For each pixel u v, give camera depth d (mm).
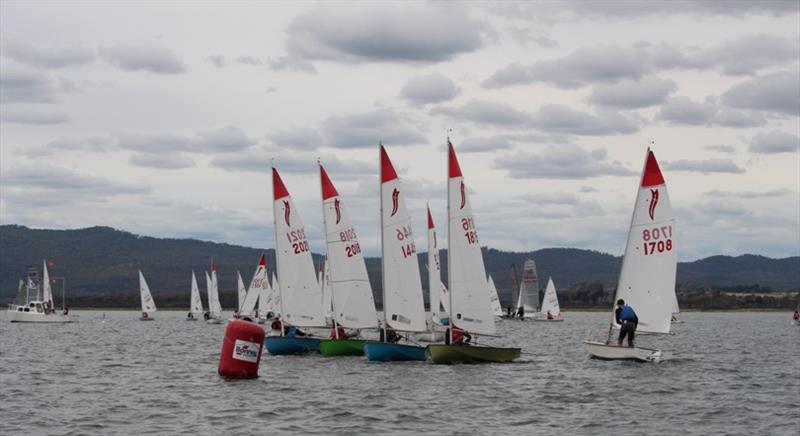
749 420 47750
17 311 198625
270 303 176250
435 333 93062
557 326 184250
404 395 55781
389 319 75438
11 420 47906
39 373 71938
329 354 79312
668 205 71750
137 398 55594
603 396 55594
